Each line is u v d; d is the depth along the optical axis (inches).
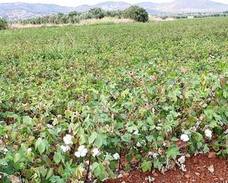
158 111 75.3
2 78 159.0
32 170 57.1
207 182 64.9
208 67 140.7
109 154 63.1
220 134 73.7
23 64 187.3
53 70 170.2
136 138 66.4
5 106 107.0
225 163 69.2
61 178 57.8
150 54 203.6
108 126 64.7
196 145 69.2
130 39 312.0
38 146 58.3
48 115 90.2
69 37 351.6
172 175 65.7
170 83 93.4
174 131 70.2
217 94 78.4
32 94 117.6
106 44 275.0
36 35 411.2
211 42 266.5
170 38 316.5
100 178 57.8
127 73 126.3
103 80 131.9
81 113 75.7
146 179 64.5
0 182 55.0
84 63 184.2
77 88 117.3
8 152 59.7
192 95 77.4
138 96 83.5
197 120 71.9
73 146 63.0
